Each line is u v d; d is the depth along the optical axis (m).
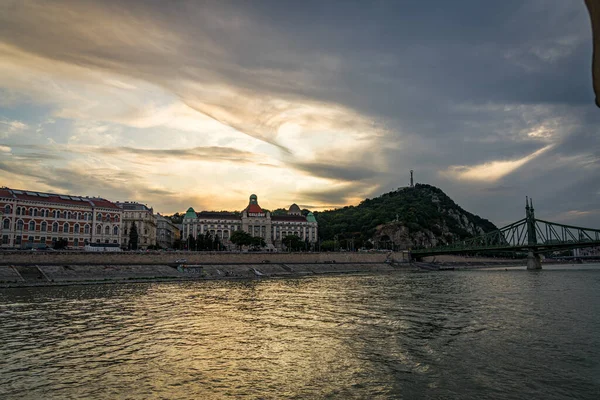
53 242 132.62
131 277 111.81
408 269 197.25
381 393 26.41
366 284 104.44
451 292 82.19
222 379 29.16
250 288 92.62
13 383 28.14
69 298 69.88
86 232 141.88
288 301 68.75
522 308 58.78
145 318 51.69
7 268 96.38
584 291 81.25
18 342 39.03
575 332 42.59
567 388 27.00
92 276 106.75
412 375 29.75
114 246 133.25
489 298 71.12
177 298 72.12
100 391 26.83
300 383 28.30
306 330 44.84
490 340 39.53
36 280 94.44
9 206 125.31
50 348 37.00
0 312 55.22
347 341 39.75
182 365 32.34
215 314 55.09
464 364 32.16
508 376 29.34
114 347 37.56
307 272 154.12
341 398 25.66
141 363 32.81
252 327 46.56
